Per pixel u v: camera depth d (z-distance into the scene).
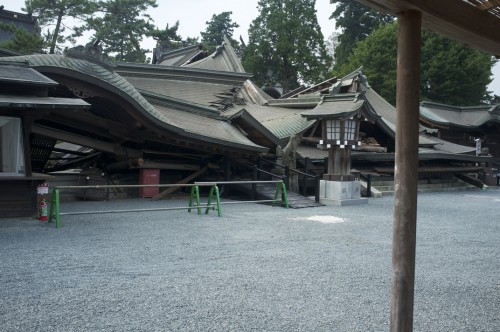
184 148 16.19
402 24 2.70
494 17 3.26
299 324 3.96
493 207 15.56
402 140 2.69
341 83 19.97
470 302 4.78
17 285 4.88
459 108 35.56
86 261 6.09
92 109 14.11
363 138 24.20
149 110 13.30
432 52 39.03
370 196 18.84
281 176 15.92
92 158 16.28
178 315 4.08
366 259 6.73
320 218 11.31
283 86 41.28
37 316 3.95
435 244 8.27
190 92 19.38
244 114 16.47
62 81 11.70
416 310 4.49
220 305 4.40
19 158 9.45
